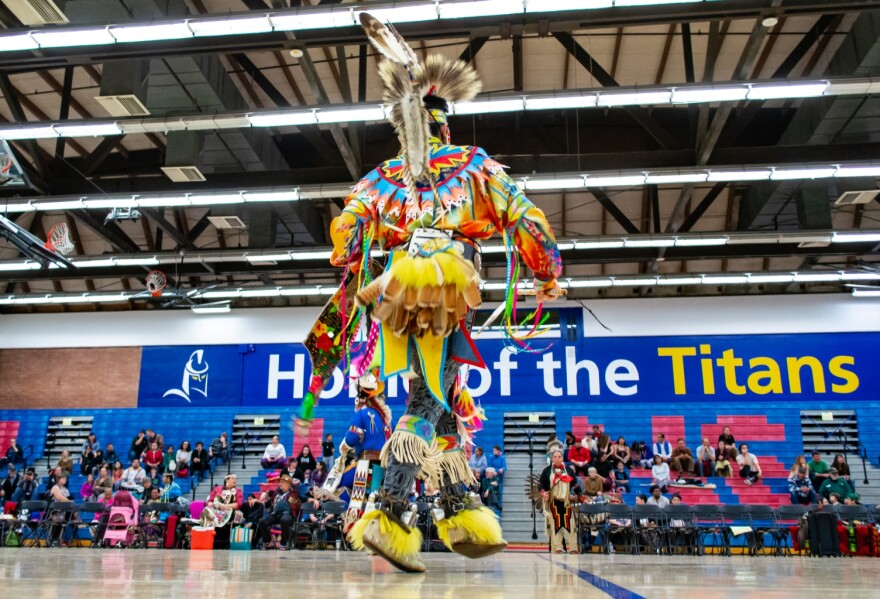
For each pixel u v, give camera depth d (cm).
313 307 1980
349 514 502
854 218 1761
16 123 1098
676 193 1719
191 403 1945
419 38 927
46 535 1511
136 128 1080
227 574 211
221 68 1219
